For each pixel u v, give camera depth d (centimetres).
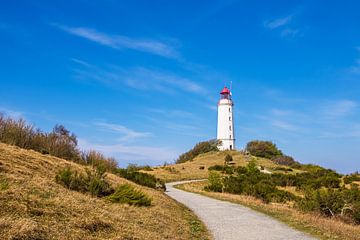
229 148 9825
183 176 6309
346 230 1600
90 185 1686
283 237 1384
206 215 1980
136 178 3247
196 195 3294
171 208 1997
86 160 2956
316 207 2228
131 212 1467
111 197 1670
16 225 823
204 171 7312
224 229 1555
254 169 6372
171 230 1339
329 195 2267
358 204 2205
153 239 1083
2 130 2289
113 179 2500
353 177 5394
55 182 1653
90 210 1216
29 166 1759
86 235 934
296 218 1845
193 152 10338
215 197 3119
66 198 1307
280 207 2419
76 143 2944
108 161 3231
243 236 1402
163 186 3612
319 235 1433
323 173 6219
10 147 2081
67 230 920
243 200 2803
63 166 2088
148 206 1773
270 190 3403
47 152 2455
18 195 1088
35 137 2509
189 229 1478
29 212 964
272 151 9688
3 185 1166
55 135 2762
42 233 843
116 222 1167
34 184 1395
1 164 1567
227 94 9981
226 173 6806
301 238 1366
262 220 1811
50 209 1052
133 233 1086
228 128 9856
